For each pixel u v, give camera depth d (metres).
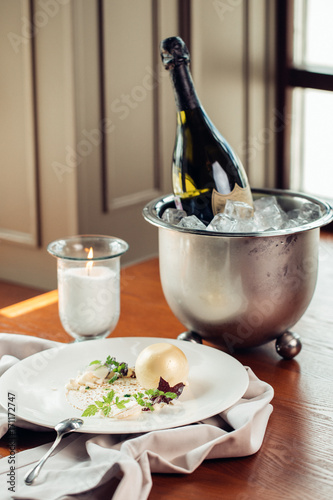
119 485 0.53
